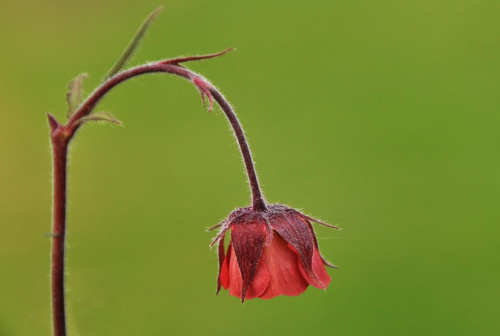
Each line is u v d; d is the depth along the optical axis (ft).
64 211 1.19
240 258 1.15
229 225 1.16
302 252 1.15
